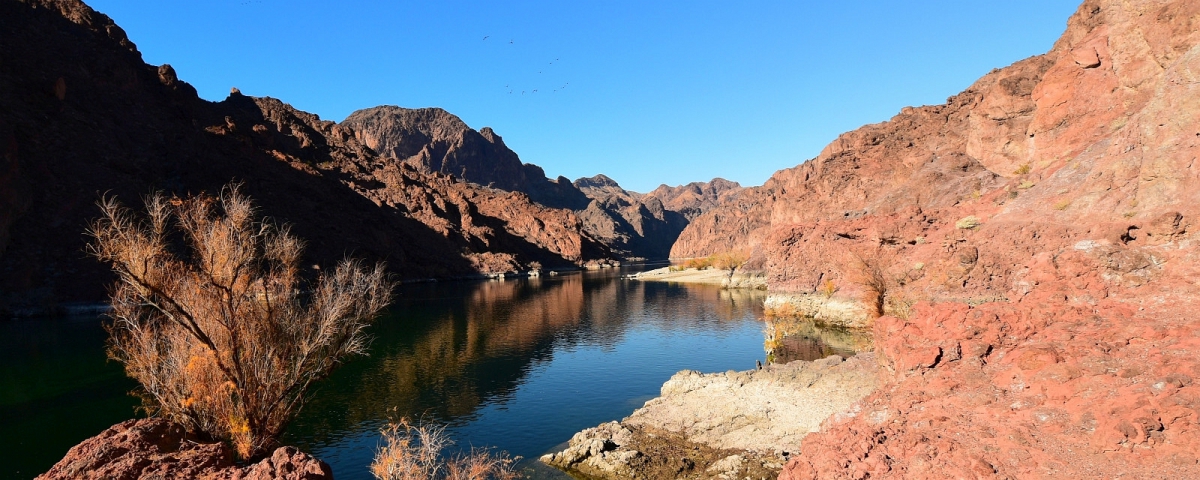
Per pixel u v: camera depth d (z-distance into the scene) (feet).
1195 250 68.64
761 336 201.57
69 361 168.25
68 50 444.55
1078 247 89.51
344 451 97.25
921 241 198.08
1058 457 43.19
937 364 61.98
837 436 56.70
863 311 209.67
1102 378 49.21
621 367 158.20
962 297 150.61
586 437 93.15
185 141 446.19
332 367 79.66
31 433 107.55
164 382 67.67
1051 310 64.23
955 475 43.98
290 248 78.33
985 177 261.44
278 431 73.46
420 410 120.88
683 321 245.24
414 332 228.63
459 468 82.64
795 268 262.26
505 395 131.85
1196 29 139.13
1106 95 180.24
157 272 63.05
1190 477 37.60
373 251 498.28
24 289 266.98
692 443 88.74
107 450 43.24
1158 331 53.78
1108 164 123.03
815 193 442.91
